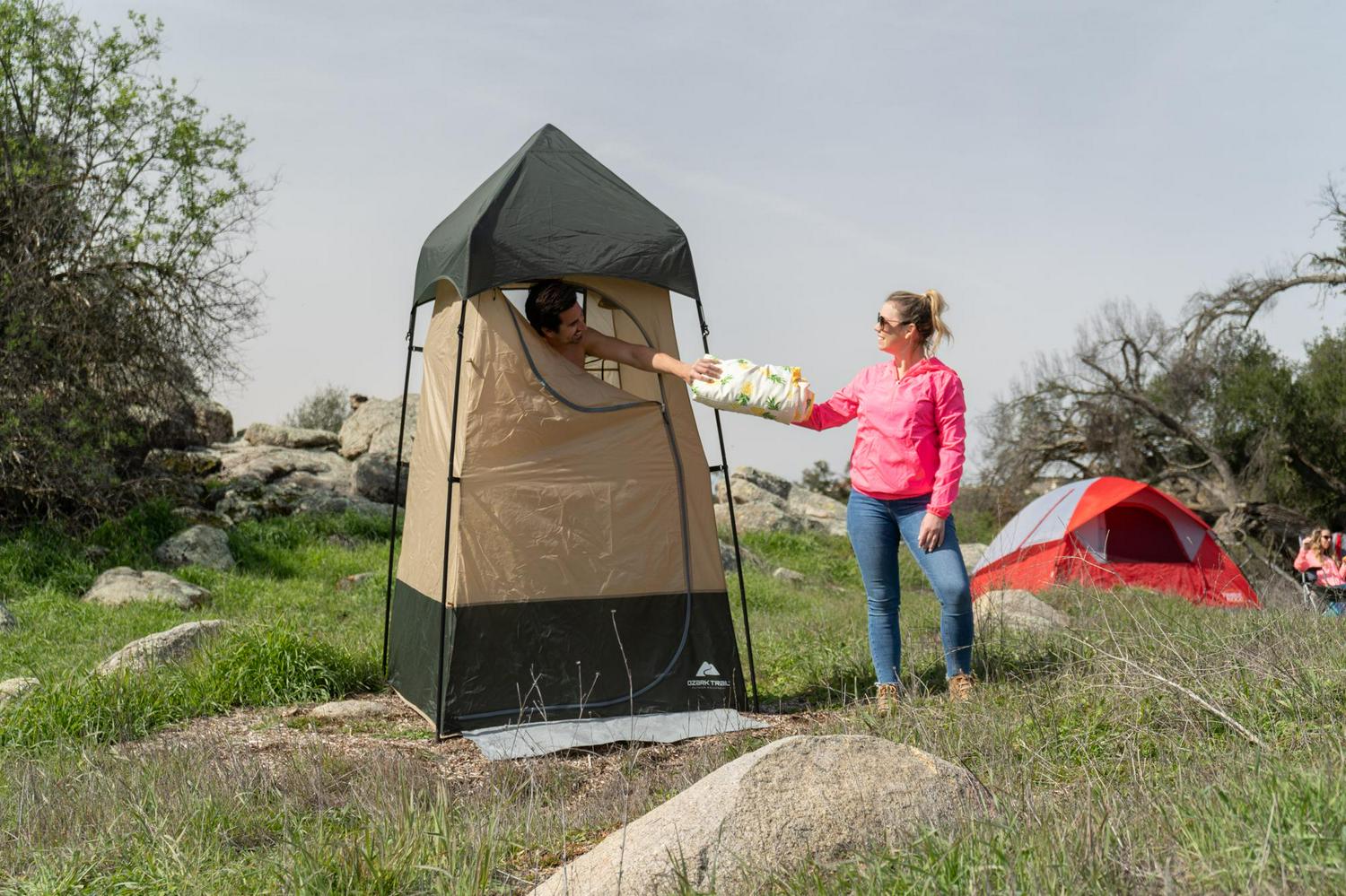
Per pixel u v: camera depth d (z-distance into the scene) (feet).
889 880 7.97
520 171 19.21
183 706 19.60
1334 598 33.73
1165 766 11.16
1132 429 93.66
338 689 21.11
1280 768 9.35
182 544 42.86
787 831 8.78
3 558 38.17
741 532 68.95
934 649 21.27
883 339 16.84
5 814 12.96
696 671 18.85
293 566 43.96
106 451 45.91
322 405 101.19
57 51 46.75
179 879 10.46
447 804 12.34
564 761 15.89
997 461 95.91
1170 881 7.03
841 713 16.44
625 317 20.26
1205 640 16.10
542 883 9.17
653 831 9.04
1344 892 6.61
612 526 18.78
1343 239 87.25
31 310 43.24
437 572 18.57
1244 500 87.92
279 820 12.44
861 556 17.17
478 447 18.13
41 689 20.01
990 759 12.12
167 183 48.06
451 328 19.26
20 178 44.24
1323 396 91.20
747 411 17.88
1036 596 30.48
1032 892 7.23
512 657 17.90
